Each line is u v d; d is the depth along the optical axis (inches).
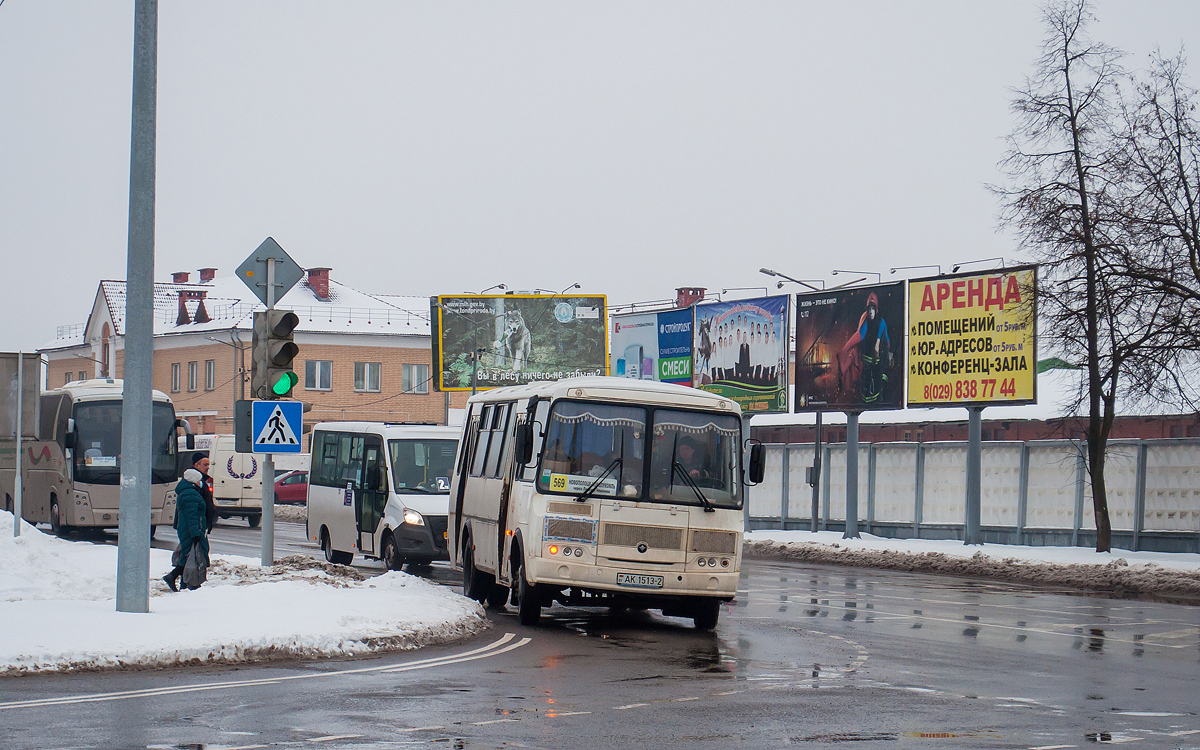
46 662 439.8
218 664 470.0
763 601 812.0
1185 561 1101.1
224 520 2057.1
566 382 657.0
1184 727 375.9
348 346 3058.6
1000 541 1362.0
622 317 1862.7
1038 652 564.7
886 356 1433.3
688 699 409.4
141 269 561.3
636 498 633.6
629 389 647.8
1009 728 365.7
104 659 450.0
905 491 1492.4
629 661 506.6
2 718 352.8
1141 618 741.3
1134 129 1139.9
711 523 639.8
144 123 562.6
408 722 357.7
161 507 1316.4
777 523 1681.8
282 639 493.4
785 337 1576.0
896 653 548.4
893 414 2410.2
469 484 804.6
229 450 1830.7
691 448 647.8
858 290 1470.2
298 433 770.8
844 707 397.7
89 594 697.6
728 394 1654.8
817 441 1521.9
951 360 1364.4
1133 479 1243.8
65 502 1339.8
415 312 3432.6
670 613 661.9
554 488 629.9
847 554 1291.8
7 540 990.4
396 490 946.1
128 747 315.3
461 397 3164.4
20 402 1107.9
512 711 379.6
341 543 1040.2
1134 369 1126.4
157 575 769.6
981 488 1389.0
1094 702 422.0
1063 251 1170.6
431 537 918.4
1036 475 1330.0
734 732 350.9
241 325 2972.4
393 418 3090.6
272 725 348.5
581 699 406.0
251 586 677.9
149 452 561.3
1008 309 1304.1
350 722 355.6
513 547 663.1
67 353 3587.6
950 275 1366.9
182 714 362.9
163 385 3201.3
